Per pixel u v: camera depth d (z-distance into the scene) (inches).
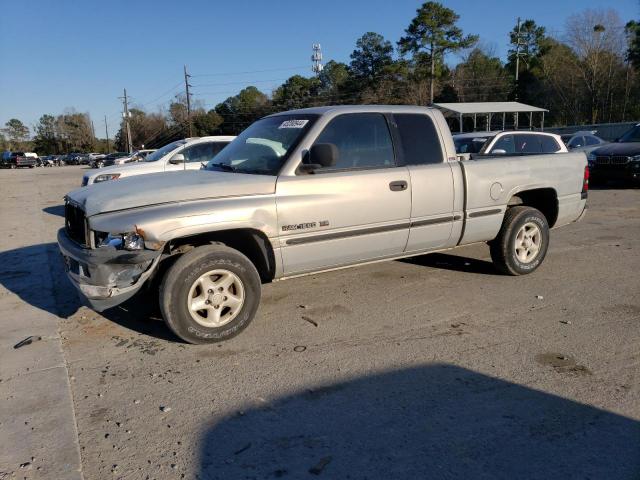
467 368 151.6
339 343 170.9
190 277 162.1
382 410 130.3
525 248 239.9
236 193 170.2
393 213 197.5
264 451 115.1
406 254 211.0
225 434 121.6
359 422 125.3
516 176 230.1
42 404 136.5
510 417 126.2
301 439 119.2
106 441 120.0
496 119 2142.0
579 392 137.3
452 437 118.7
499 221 229.5
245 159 195.3
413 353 162.2
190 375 150.8
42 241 357.4
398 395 137.2
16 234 392.2
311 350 165.8
